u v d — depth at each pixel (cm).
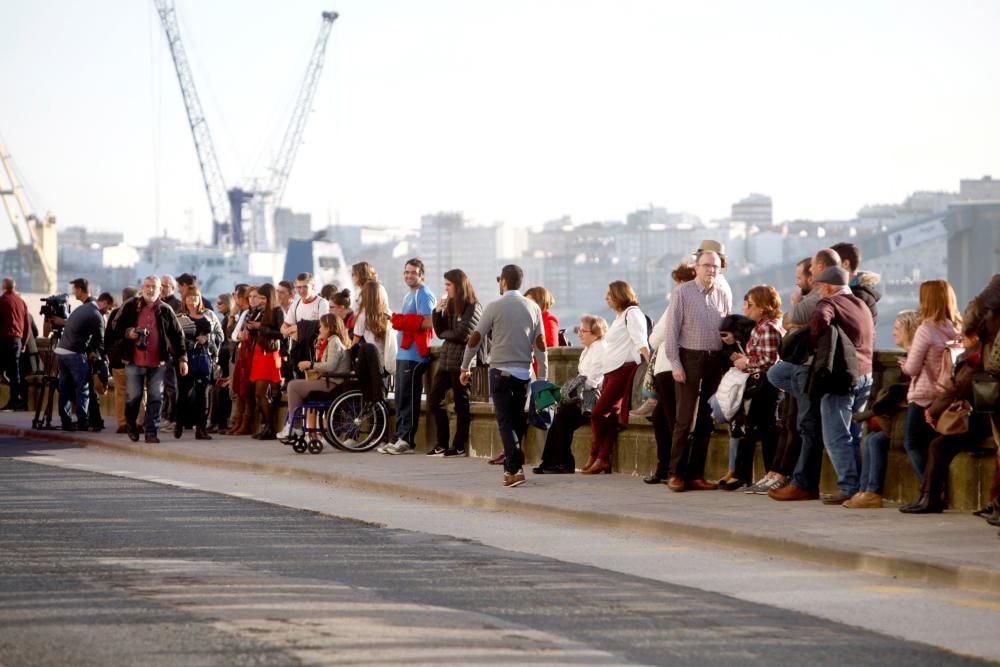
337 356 2353
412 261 2372
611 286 2030
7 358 3353
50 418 2852
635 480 1955
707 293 1809
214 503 1756
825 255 1678
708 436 1820
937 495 1571
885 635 1008
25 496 1816
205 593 1121
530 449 2211
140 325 2527
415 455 2322
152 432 2528
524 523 1612
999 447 1448
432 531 1537
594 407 2033
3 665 875
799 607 1109
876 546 1329
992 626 1045
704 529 1475
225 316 2967
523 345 1892
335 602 1087
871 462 1631
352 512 1695
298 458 2259
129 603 1076
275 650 912
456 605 1088
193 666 871
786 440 1745
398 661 887
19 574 1209
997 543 1350
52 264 19238
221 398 2797
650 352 2005
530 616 1048
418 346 2331
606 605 1098
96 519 1591
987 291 1487
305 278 2542
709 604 1112
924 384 1580
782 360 1698
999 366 1407
